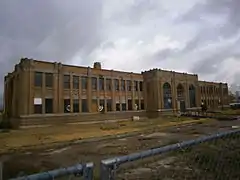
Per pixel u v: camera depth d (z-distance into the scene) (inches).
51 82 1497.3
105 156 595.2
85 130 1243.8
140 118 2023.9
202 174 269.3
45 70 1467.8
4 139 957.8
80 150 715.4
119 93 1947.6
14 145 820.6
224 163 274.1
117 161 108.6
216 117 1817.2
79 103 1636.3
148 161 367.9
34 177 84.2
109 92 1866.4
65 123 1525.6
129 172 316.2
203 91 2871.6
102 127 1364.4
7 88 1771.7
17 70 1519.4
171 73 2317.9
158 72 2178.9
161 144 740.0
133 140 884.0
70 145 845.2
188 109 2421.3
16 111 1486.2
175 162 347.3
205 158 305.3
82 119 1619.1
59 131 1218.6
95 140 944.3
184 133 1014.4
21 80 1396.4
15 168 513.7
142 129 1235.2
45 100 1454.2
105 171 103.3
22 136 1042.1
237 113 2175.2
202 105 2623.0
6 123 1508.4
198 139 173.6
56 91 1508.4
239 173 243.8
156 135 1002.7
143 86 2218.3
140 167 340.2
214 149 310.3
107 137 1007.0
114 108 1875.0
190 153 352.2
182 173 293.9
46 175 87.4
